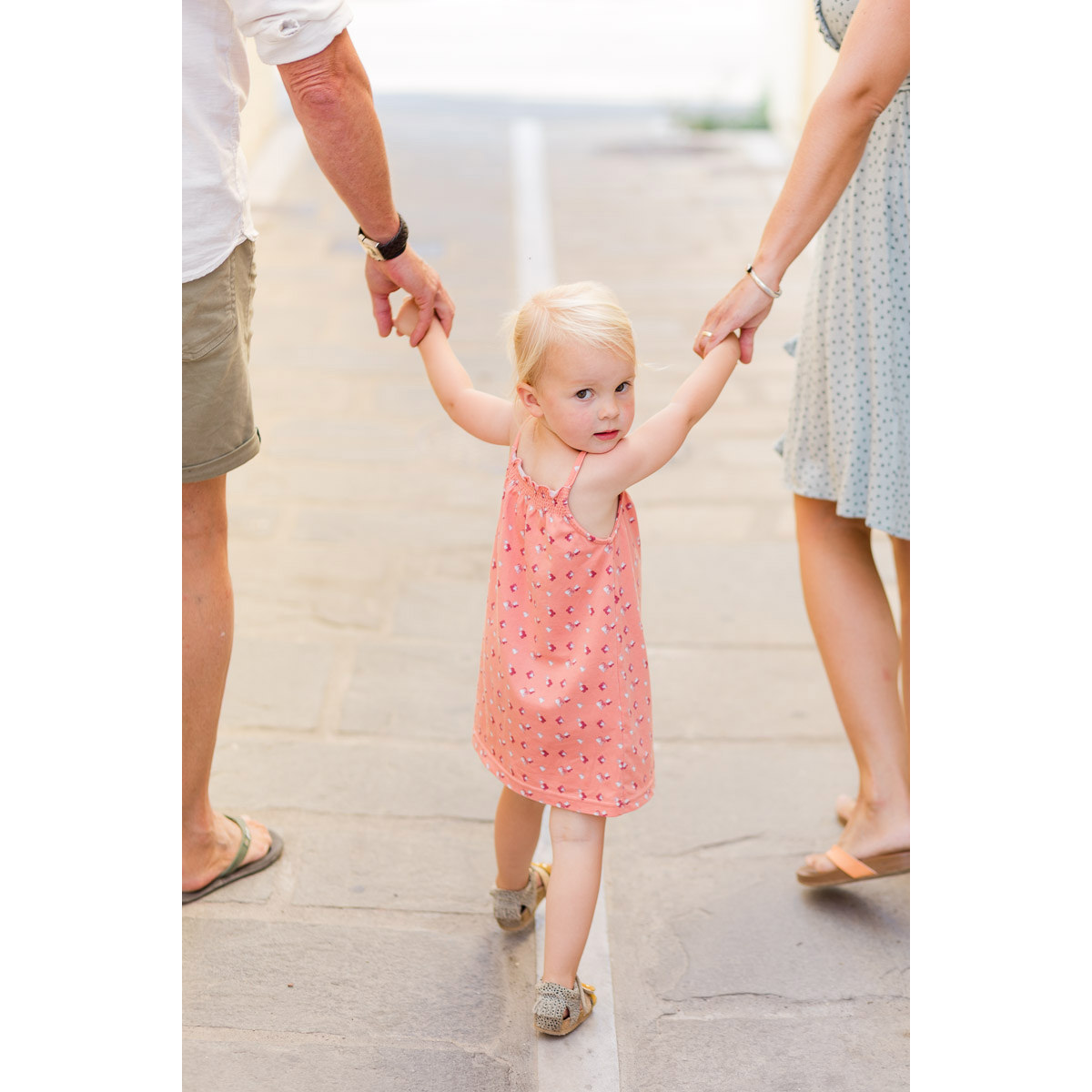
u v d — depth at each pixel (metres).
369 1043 2.18
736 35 15.55
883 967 2.38
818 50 9.14
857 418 2.38
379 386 5.26
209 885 2.51
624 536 2.13
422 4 18.22
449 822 2.75
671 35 15.62
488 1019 2.24
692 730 3.10
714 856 2.68
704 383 2.20
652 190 8.50
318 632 3.48
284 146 9.28
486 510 4.25
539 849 2.68
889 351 2.31
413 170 8.83
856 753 2.53
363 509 4.22
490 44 14.93
